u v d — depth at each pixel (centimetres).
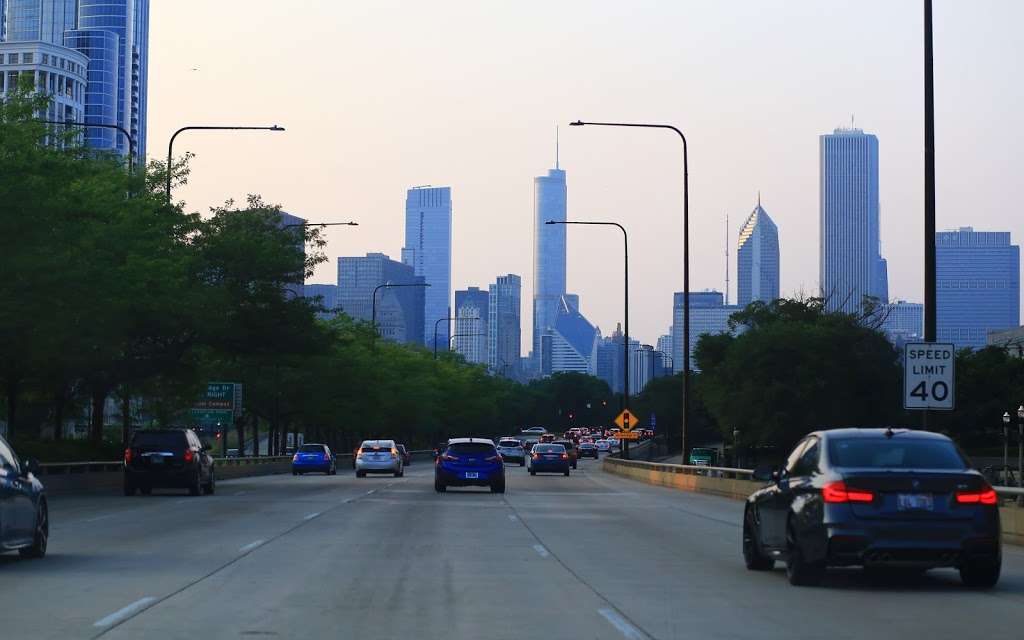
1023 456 8488
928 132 2684
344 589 1590
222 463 6612
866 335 9869
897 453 1622
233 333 5494
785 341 9656
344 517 2988
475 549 2167
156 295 4750
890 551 1537
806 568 1627
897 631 1264
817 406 9525
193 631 1239
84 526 2664
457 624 1302
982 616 1374
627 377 7812
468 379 15738
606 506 3666
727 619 1347
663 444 17262
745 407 9719
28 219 3597
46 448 4953
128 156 5103
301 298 5884
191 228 5481
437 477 4438
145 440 4125
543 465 7412
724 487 4478
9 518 1773
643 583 1678
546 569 1852
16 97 4256
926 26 2691
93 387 5522
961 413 10662
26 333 3875
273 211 5975
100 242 4306
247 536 2405
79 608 1393
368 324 10512
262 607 1417
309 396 9019
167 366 5372
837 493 1559
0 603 1433
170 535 2422
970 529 1545
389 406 11262
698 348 11775
